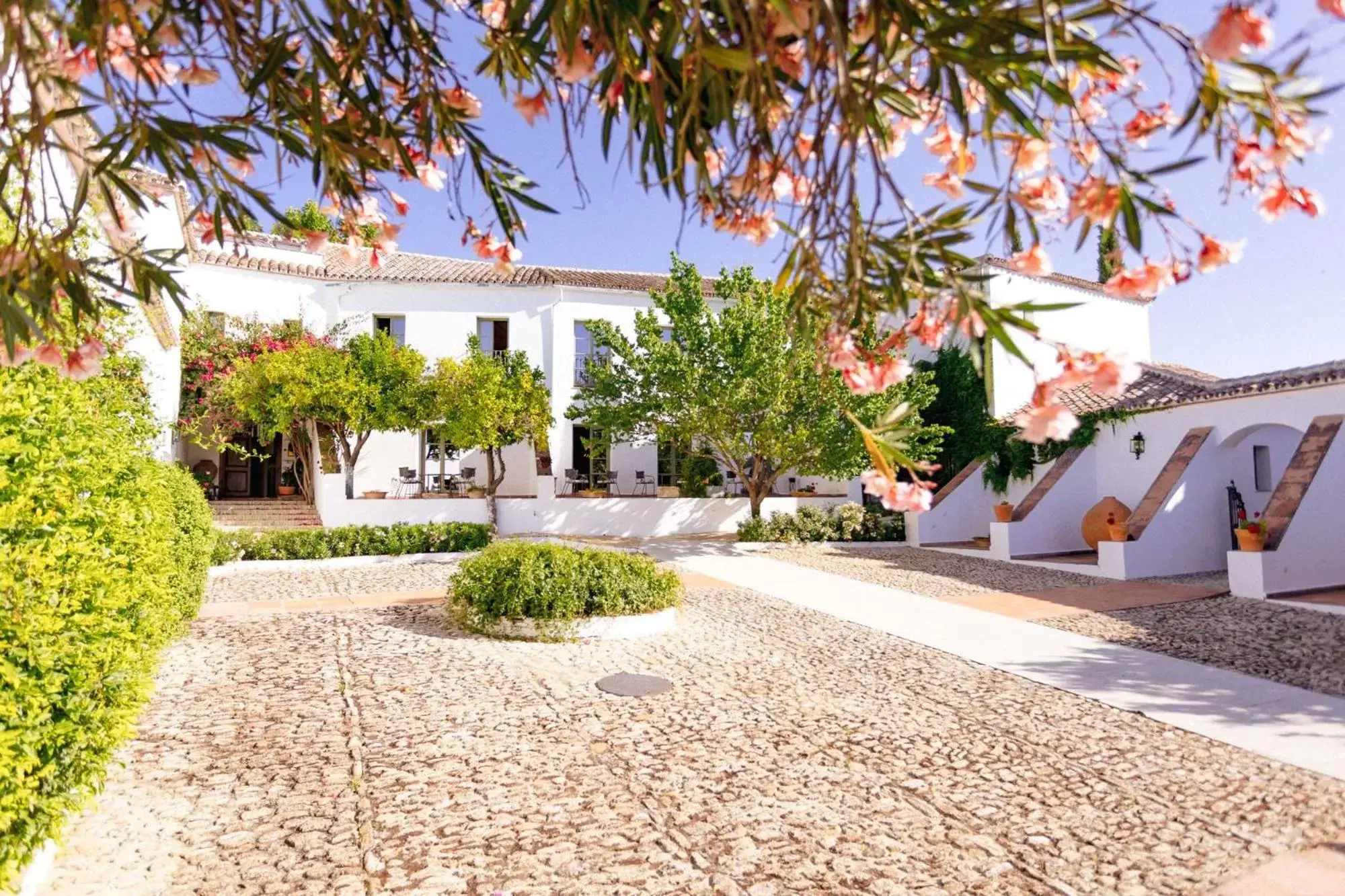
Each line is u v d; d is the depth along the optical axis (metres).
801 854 3.67
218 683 6.30
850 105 1.39
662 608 9.16
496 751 4.91
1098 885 3.44
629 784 4.44
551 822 3.94
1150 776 4.67
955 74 1.53
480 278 20.64
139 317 9.69
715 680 6.74
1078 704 6.19
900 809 4.18
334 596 10.59
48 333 2.28
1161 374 15.40
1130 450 15.35
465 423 16.33
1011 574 13.60
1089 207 1.72
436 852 3.61
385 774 4.51
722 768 4.71
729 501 19.92
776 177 1.83
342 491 16.66
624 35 1.64
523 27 2.01
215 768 4.54
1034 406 1.61
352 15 1.93
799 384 15.39
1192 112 1.57
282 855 3.55
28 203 2.14
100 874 3.34
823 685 6.66
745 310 15.81
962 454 18.89
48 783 2.90
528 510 18.48
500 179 2.29
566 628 8.19
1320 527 11.51
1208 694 6.45
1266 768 4.81
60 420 3.56
